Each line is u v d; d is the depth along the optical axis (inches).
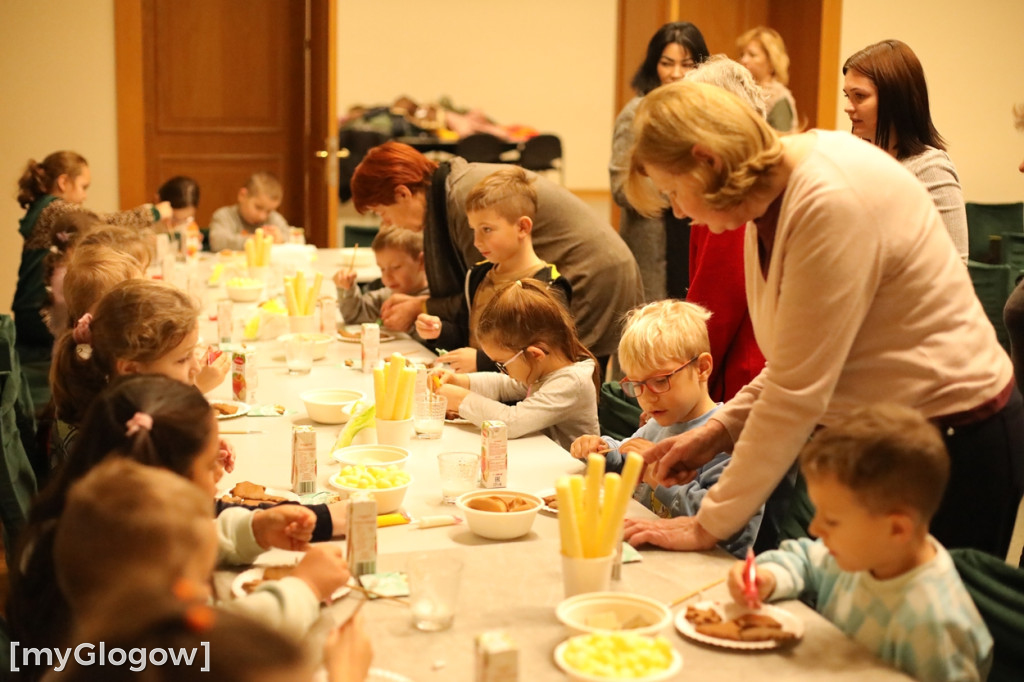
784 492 90.0
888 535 54.7
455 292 140.7
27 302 194.2
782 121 197.6
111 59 269.0
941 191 116.9
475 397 100.1
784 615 58.9
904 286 65.4
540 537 73.4
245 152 307.1
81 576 43.4
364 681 49.4
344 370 125.4
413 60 463.2
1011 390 69.6
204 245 254.8
